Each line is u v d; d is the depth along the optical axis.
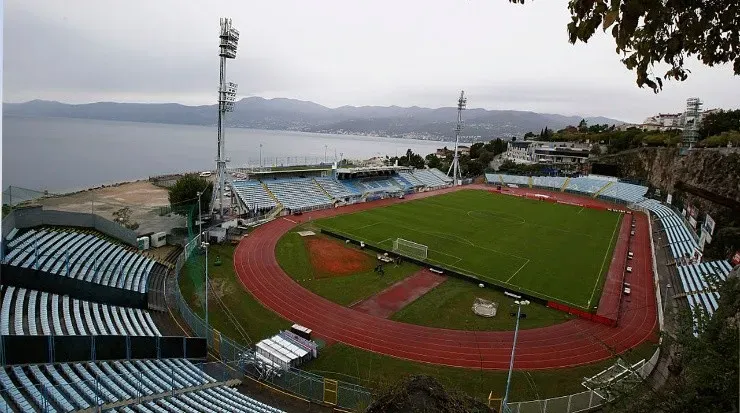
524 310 42.19
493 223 76.62
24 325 27.89
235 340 34.59
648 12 6.66
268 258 53.50
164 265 47.75
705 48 8.04
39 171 148.75
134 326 32.97
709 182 78.38
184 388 25.64
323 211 80.75
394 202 93.25
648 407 14.12
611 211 92.06
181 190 69.06
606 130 194.88
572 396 27.17
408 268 51.97
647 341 37.06
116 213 66.00
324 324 37.97
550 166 144.25
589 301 44.66
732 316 15.40
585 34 7.12
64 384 22.69
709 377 13.00
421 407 10.80
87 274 38.09
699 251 54.12
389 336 36.44
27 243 39.62
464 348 35.12
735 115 123.50
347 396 27.92
